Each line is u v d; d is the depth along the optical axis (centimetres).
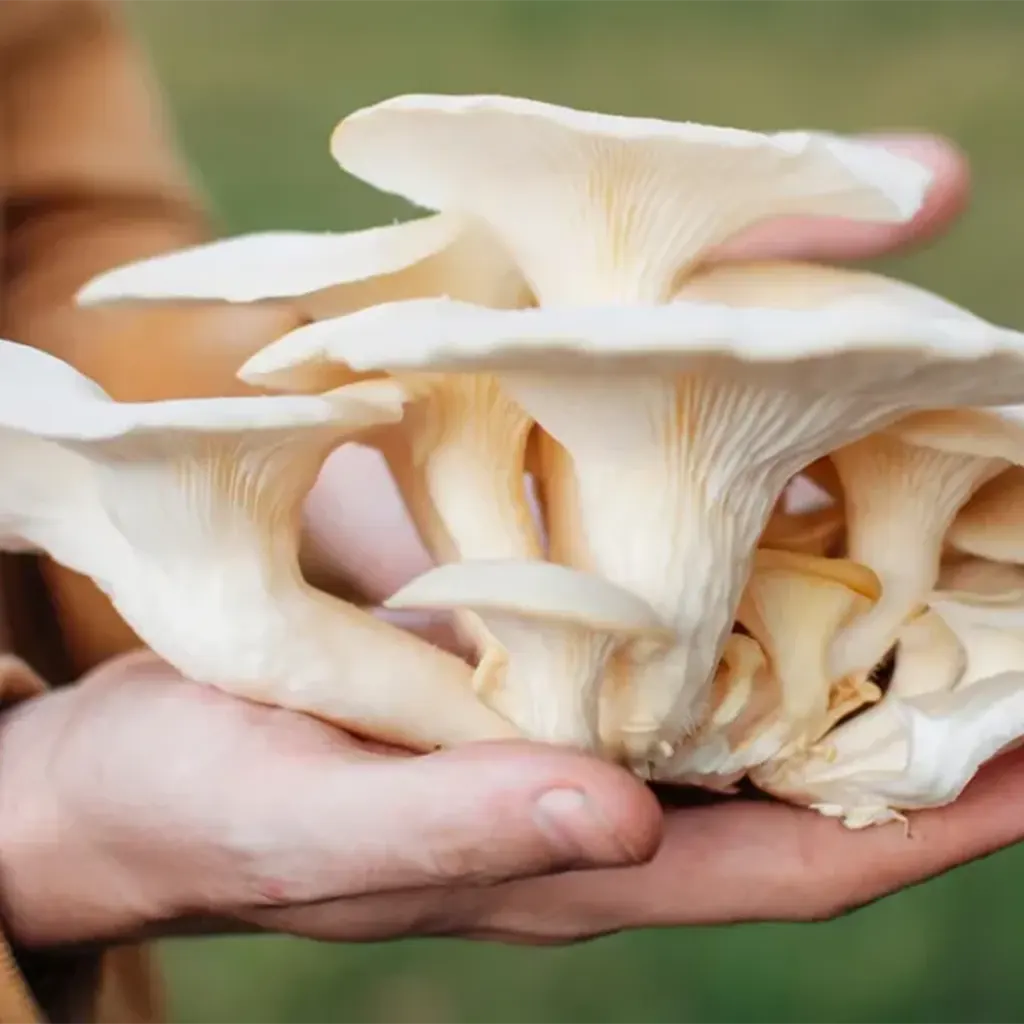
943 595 78
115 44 111
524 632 73
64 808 78
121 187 107
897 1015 132
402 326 70
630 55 201
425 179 76
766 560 77
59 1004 83
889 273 181
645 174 74
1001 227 184
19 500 77
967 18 201
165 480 74
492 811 72
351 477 93
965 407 74
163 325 101
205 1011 136
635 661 75
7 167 103
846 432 73
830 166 74
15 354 75
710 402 71
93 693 80
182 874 76
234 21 200
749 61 201
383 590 92
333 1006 137
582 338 68
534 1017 136
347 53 199
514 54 200
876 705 78
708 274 77
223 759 75
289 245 78
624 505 74
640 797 72
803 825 78
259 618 76
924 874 79
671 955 137
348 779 73
